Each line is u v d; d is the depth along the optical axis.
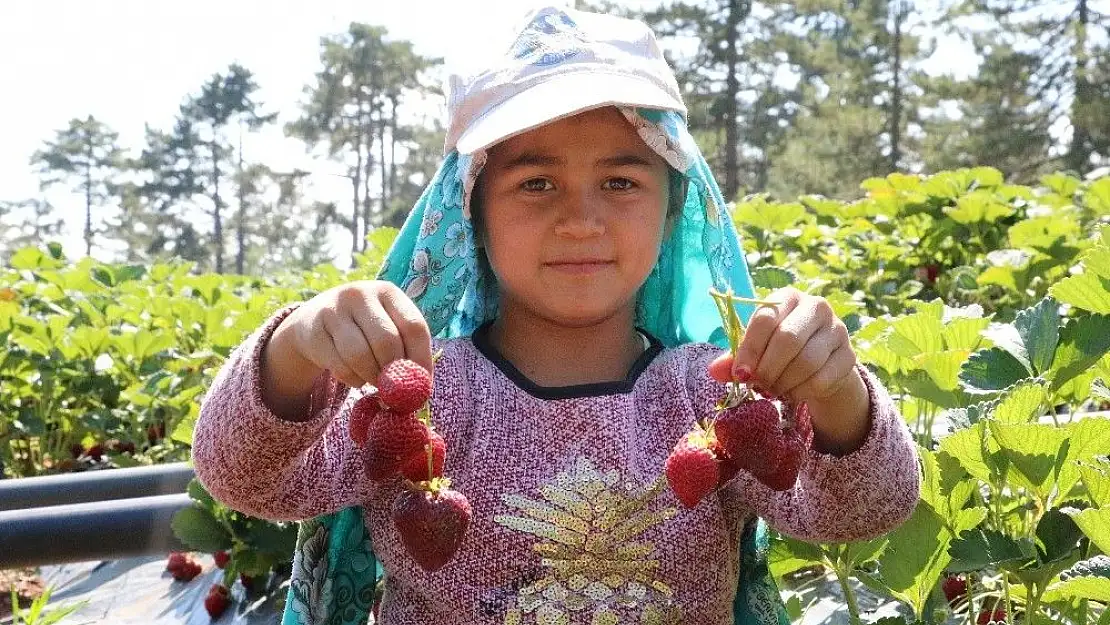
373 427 1.55
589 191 2.09
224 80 82.12
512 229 2.11
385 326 1.62
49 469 6.06
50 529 2.67
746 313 2.42
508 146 2.12
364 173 73.38
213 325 6.04
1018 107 43.22
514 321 2.26
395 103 73.06
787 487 1.61
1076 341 2.31
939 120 48.06
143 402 5.27
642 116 2.11
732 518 2.17
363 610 2.26
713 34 48.31
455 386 2.13
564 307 2.10
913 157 49.28
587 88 2.07
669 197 2.39
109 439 5.90
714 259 2.38
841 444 1.84
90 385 5.83
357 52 71.12
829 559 2.30
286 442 1.77
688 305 2.51
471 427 2.10
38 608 3.14
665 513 2.05
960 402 2.40
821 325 1.66
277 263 78.25
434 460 1.61
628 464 2.07
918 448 2.12
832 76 48.78
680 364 2.22
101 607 4.10
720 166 51.34
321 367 1.69
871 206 6.64
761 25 49.72
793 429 1.68
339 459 2.01
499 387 2.16
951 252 5.41
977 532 1.98
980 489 2.43
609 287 2.11
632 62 2.19
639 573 2.03
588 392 2.15
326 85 71.88
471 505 2.03
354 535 2.24
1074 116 40.16
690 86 49.75
